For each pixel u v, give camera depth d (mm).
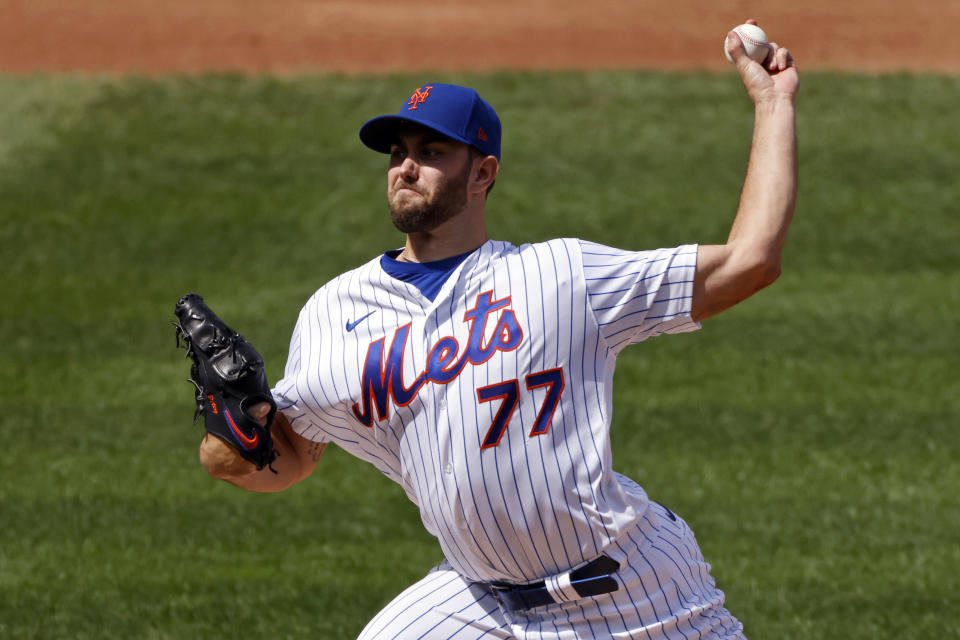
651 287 10961
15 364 32500
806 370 31703
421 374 11055
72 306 36781
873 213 42844
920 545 22016
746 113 51594
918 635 18125
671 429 28125
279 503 24484
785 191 11000
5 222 42625
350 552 22094
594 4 71125
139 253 40656
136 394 30672
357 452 12266
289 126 50844
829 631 18312
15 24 64875
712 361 32250
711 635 11867
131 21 66125
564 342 10859
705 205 43562
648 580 11328
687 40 63688
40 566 21297
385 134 11633
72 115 51500
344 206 43594
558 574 11172
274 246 41062
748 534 22578
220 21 66750
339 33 65188
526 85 54750
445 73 56969
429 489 11266
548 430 10766
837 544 22094
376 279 11555
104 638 18234
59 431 28281
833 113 51188
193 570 21188
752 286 11000
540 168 46219
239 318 35375
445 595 11867
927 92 53594
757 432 27938
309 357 11836
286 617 19062
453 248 11477
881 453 26766
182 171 46625
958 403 29609
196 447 27516
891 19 66812
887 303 36250
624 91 53812
